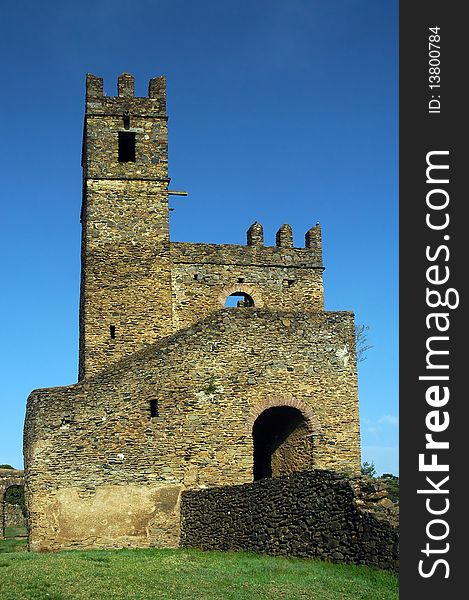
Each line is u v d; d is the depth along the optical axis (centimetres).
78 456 2925
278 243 4231
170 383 3073
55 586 1770
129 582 1833
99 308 3781
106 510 2902
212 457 3055
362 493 2023
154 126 4069
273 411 3316
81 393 2980
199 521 2802
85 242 3938
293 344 3269
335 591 1714
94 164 3947
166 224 3950
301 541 2203
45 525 2842
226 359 3164
